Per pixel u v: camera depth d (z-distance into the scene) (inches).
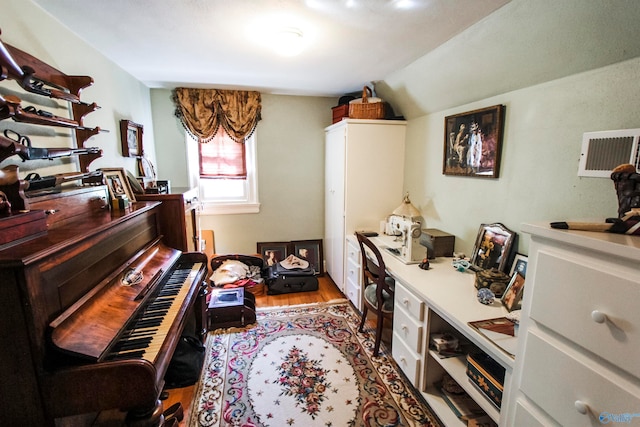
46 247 34.4
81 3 53.6
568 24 47.1
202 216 134.7
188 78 105.0
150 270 61.8
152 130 122.4
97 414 52.3
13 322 32.2
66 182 54.7
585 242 29.3
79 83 61.1
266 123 133.7
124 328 43.8
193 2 53.4
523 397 38.3
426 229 95.4
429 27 62.6
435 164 96.0
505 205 69.6
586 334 29.6
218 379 74.6
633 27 40.7
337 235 123.9
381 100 110.5
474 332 47.8
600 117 48.8
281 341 90.7
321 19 59.6
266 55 80.7
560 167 56.1
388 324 99.5
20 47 50.1
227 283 117.8
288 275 124.9
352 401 67.8
